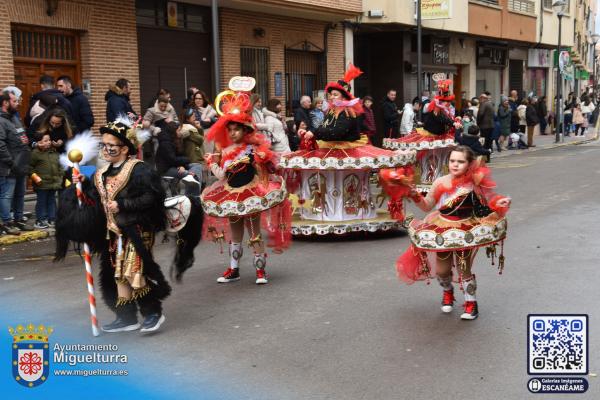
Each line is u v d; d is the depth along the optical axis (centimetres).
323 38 2062
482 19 2736
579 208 1138
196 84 1689
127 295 548
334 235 984
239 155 709
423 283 702
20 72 1291
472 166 565
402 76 2355
